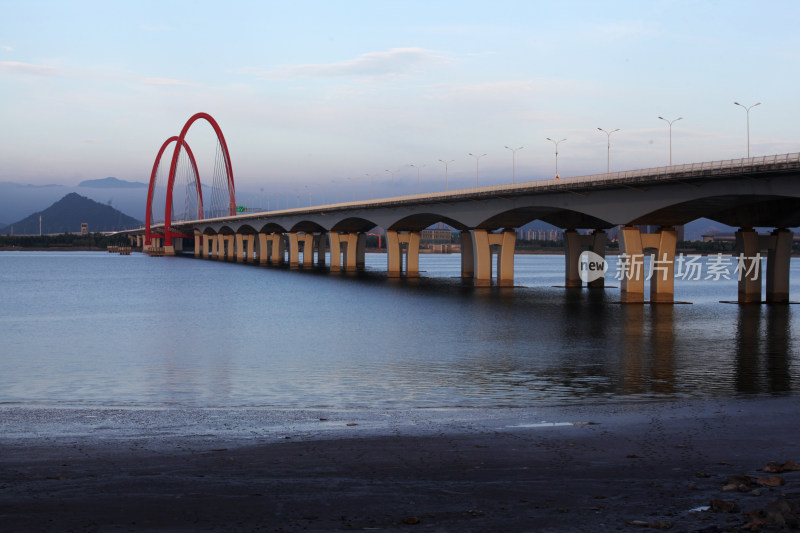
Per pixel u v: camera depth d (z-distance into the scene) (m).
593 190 69.88
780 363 33.59
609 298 76.19
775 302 68.38
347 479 13.66
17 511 11.67
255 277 123.75
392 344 41.41
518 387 27.12
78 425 19.48
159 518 11.32
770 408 21.64
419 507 11.86
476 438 17.31
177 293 88.12
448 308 65.69
